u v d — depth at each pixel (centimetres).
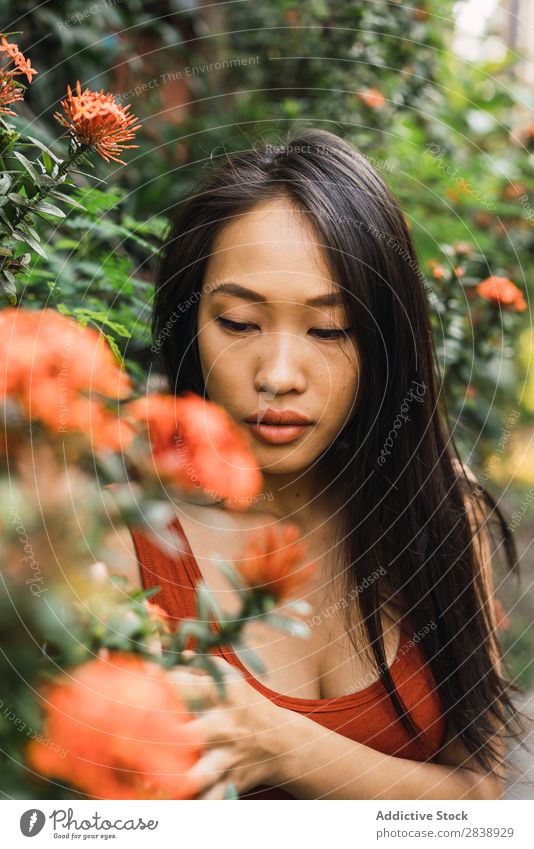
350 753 93
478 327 204
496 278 200
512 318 210
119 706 50
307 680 98
